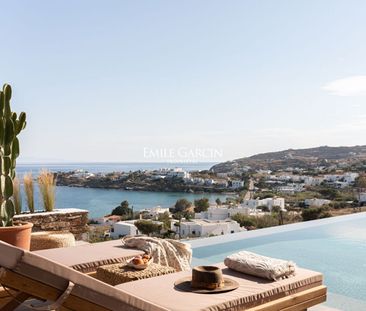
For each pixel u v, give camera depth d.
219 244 7.11
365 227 8.76
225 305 2.59
